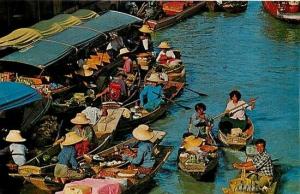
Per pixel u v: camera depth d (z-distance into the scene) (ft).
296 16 136.46
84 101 80.79
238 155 72.84
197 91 97.66
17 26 109.50
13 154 63.98
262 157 62.95
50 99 78.07
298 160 73.77
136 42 108.58
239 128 74.38
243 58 115.85
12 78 83.30
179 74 97.19
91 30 100.17
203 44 124.77
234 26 138.21
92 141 70.13
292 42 126.21
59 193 58.29
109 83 86.89
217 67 110.22
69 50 89.76
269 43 125.18
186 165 65.82
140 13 137.59
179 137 79.92
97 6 132.16
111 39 100.27
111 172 62.85
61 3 120.37
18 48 89.35
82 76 88.79
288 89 99.04
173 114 87.35
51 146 69.67
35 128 72.90
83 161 65.67
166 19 135.54
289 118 86.99
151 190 65.57
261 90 98.68
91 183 58.90
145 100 83.41
